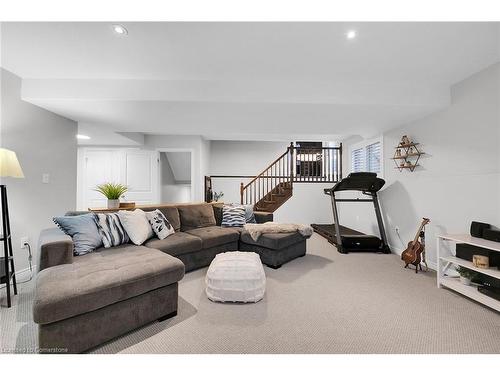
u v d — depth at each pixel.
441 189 2.95
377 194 4.40
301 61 2.34
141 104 2.83
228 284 2.06
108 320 1.48
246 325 1.73
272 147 7.81
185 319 1.80
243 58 2.29
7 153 2.07
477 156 2.50
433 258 3.06
